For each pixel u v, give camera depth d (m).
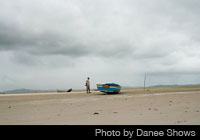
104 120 5.79
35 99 15.15
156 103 9.77
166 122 5.31
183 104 9.11
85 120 5.86
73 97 16.30
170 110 7.30
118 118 6.02
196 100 10.95
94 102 11.39
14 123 5.66
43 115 7.00
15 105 10.98
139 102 10.49
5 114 7.50
